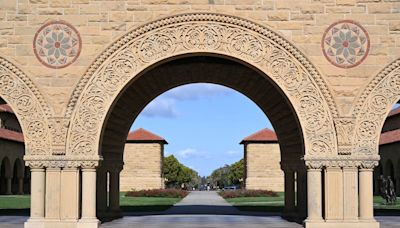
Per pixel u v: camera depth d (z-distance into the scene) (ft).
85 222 63.36
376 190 197.88
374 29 65.16
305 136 64.18
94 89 64.75
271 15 65.16
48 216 63.67
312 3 65.31
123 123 84.38
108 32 65.21
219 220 80.84
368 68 64.80
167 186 375.66
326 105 64.39
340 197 63.82
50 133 64.44
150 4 65.31
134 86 80.53
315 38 64.95
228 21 64.85
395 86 64.80
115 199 84.02
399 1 65.41
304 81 64.69
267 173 202.90
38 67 65.05
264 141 203.51
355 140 64.23
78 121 64.49
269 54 64.90
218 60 79.82
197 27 65.00
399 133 184.75
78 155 64.13
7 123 197.16
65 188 64.03
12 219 79.87
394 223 74.79
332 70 64.69
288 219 80.38
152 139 207.31
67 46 65.16
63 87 64.85
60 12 65.51
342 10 65.36
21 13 65.67
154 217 86.79
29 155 64.18
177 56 65.36
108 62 64.95
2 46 65.46
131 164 207.41
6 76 65.26
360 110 64.34
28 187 216.74
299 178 80.33
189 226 70.64
